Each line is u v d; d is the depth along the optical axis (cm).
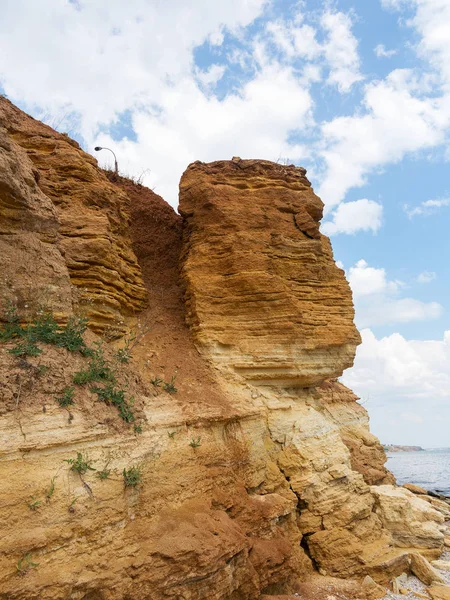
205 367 1382
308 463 1348
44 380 811
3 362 791
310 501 1316
